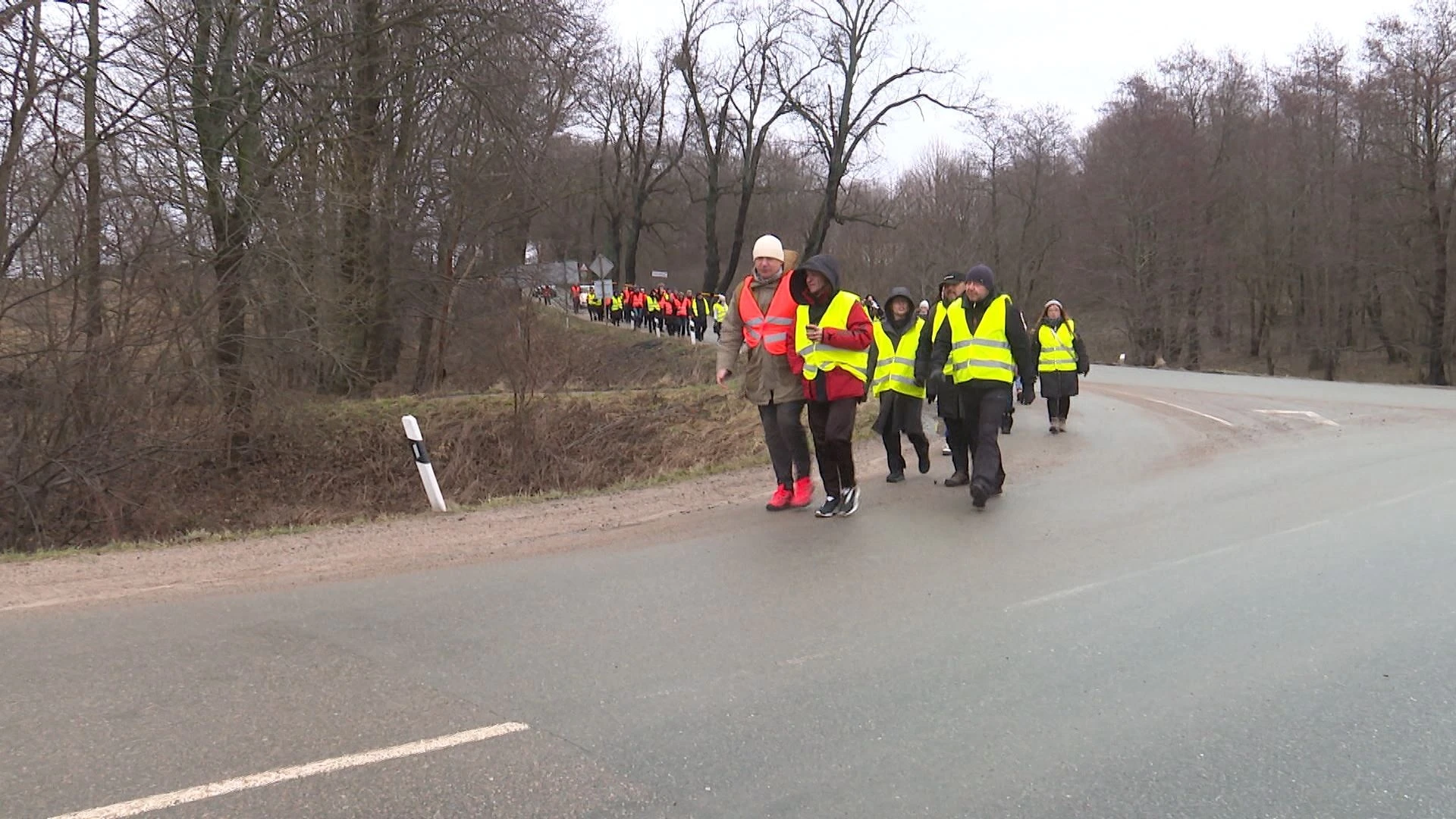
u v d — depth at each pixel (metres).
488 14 16.61
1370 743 3.34
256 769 3.09
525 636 4.43
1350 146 44.41
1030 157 55.25
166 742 3.29
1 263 12.16
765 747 3.28
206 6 13.32
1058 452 10.52
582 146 43.81
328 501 14.82
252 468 15.07
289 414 15.69
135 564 6.13
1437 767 3.16
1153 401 16.75
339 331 17.94
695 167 46.66
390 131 20.81
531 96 19.62
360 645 4.31
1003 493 8.03
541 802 2.90
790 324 6.84
